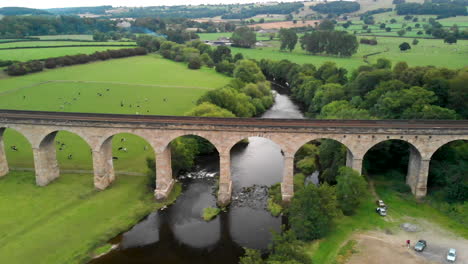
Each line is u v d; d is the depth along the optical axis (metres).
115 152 101.69
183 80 186.75
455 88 93.88
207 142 108.56
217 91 128.00
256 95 155.75
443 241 61.81
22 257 60.88
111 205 76.62
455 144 81.88
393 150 85.25
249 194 84.19
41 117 80.00
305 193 66.00
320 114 121.50
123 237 68.50
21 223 69.44
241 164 100.75
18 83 166.75
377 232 65.00
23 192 80.31
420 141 72.06
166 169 80.75
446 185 74.75
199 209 78.44
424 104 88.38
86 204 76.31
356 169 75.00
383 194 77.88
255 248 65.44
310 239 64.25
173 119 79.81
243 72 180.75
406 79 111.94
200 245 66.62
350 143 73.31
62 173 89.38
